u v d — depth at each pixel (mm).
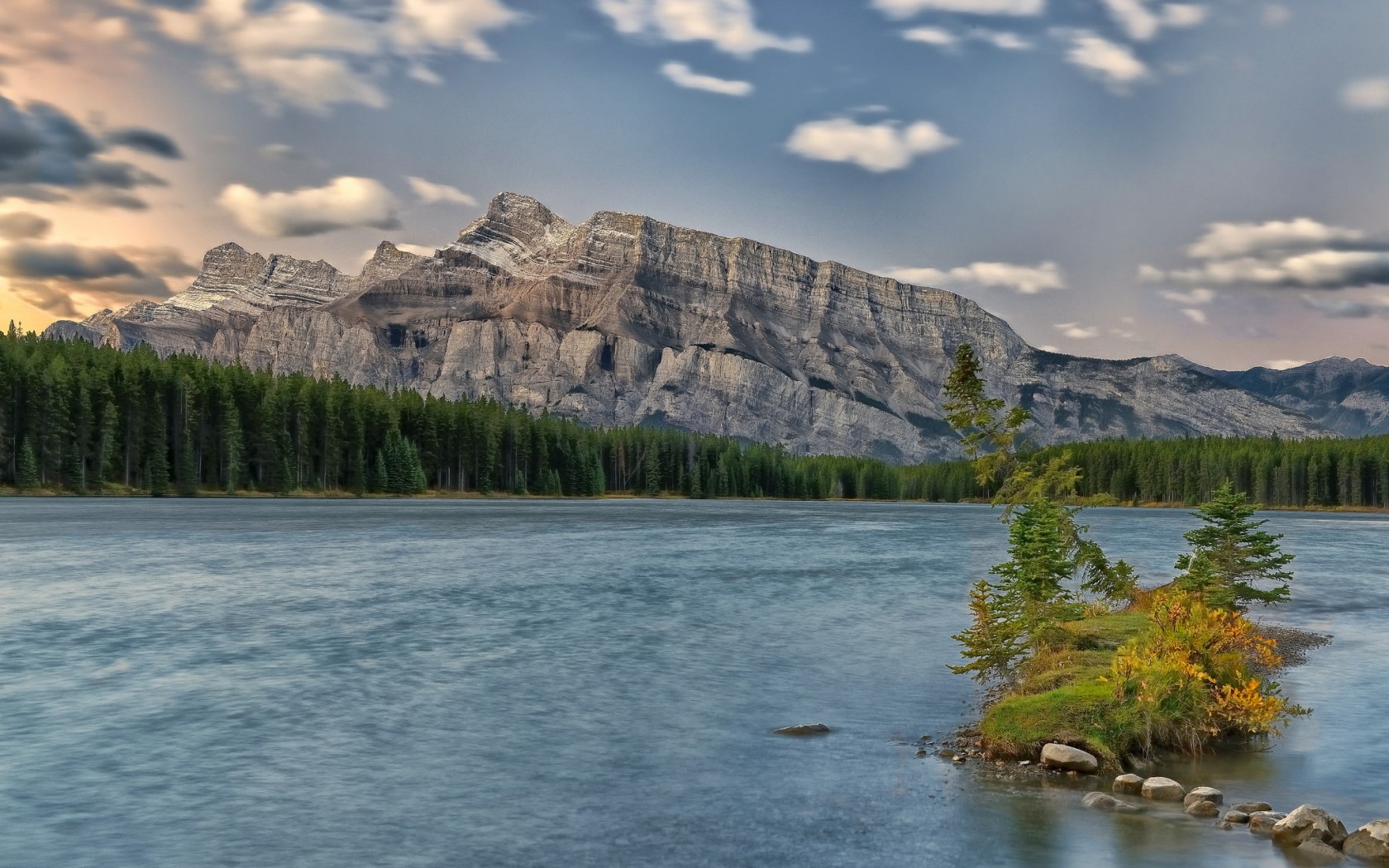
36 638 36094
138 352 187500
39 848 16516
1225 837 16922
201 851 16375
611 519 135500
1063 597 30344
